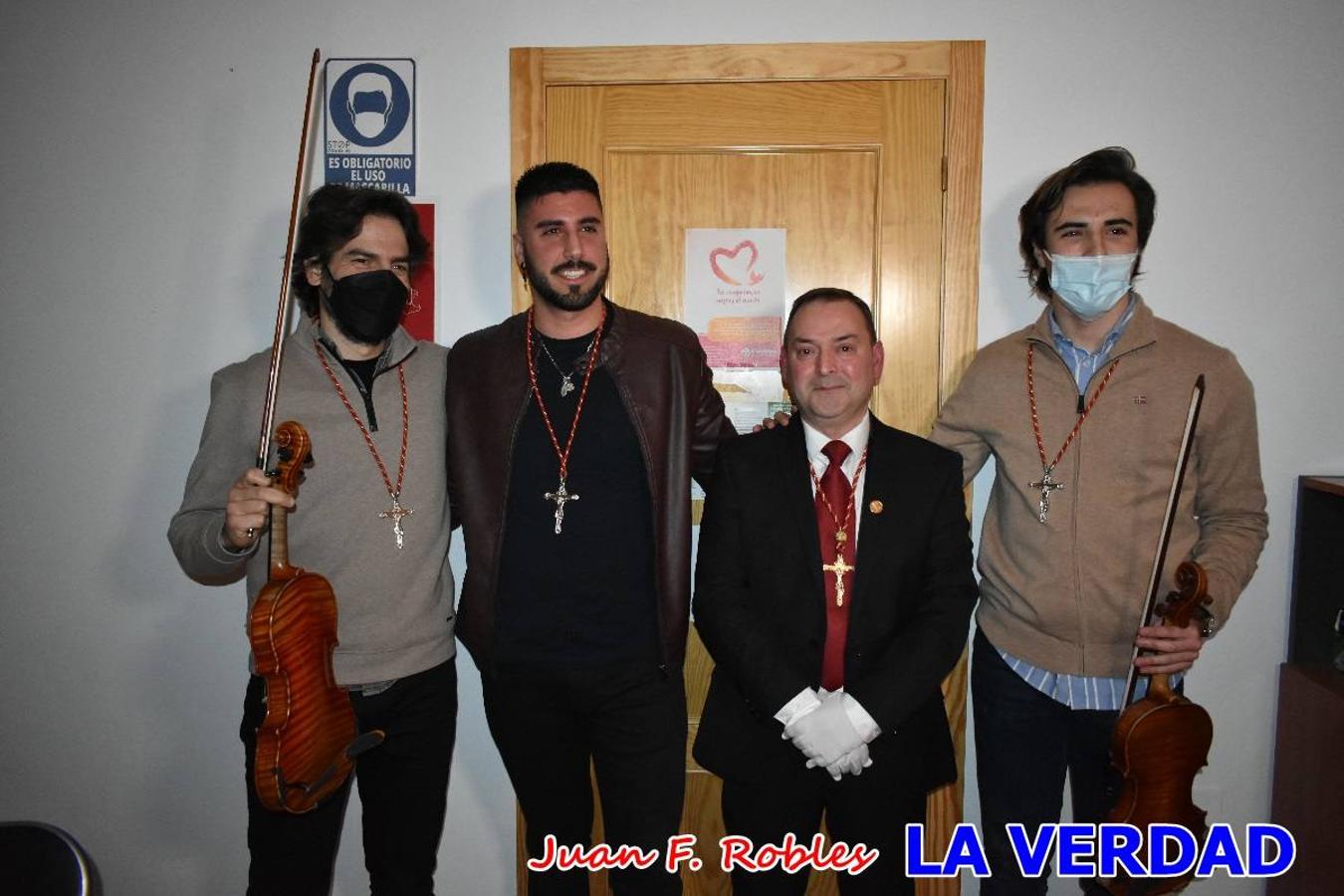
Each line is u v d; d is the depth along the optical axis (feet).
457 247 6.63
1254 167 6.23
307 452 4.46
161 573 6.93
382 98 6.58
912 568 4.98
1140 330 5.19
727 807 5.07
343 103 6.60
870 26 6.36
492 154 6.58
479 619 5.12
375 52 6.57
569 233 4.93
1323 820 5.92
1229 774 6.55
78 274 6.81
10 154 6.74
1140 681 5.18
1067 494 5.21
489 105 6.56
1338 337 6.27
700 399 5.48
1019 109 6.33
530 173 5.12
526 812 5.35
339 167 6.64
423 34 6.54
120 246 6.78
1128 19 6.23
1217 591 4.86
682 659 5.19
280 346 4.58
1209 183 6.26
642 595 5.08
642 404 5.15
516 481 5.12
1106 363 5.23
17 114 6.72
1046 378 5.38
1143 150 6.29
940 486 5.07
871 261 6.58
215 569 4.84
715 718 5.11
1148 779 4.54
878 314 6.56
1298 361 6.31
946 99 6.38
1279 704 6.43
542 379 5.21
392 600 4.95
